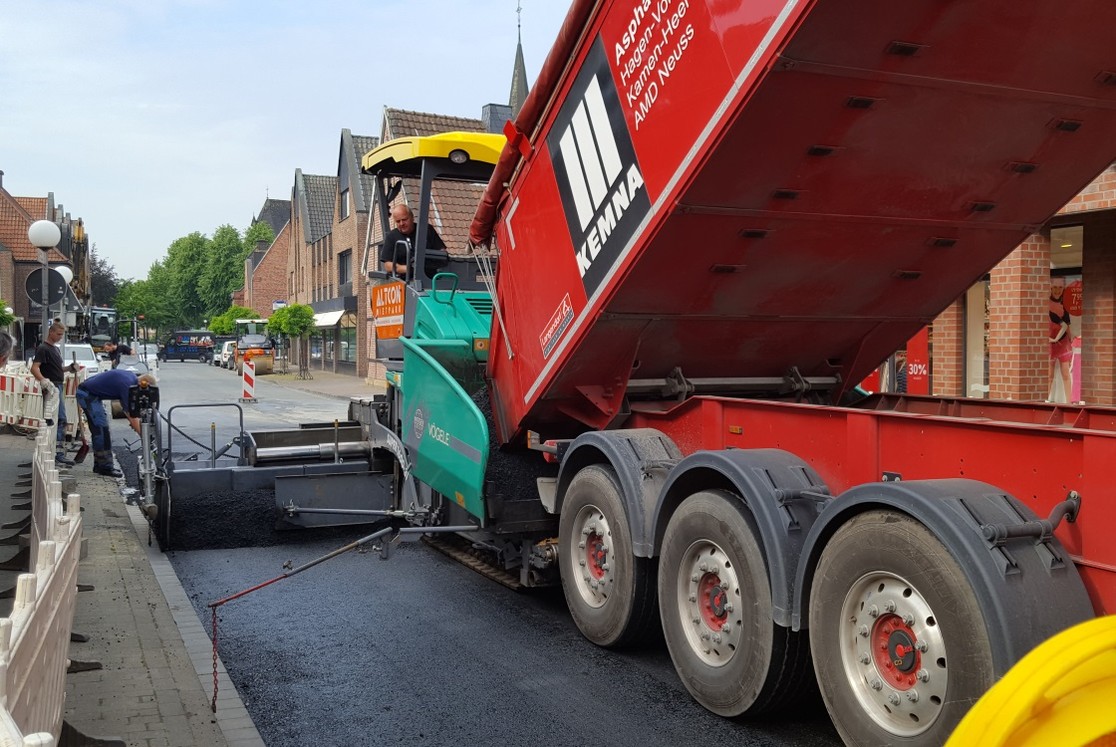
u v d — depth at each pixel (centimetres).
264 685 518
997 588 334
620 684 517
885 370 1366
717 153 427
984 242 536
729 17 407
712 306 540
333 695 503
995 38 385
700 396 554
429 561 820
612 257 514
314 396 3253
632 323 546
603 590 567
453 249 823
